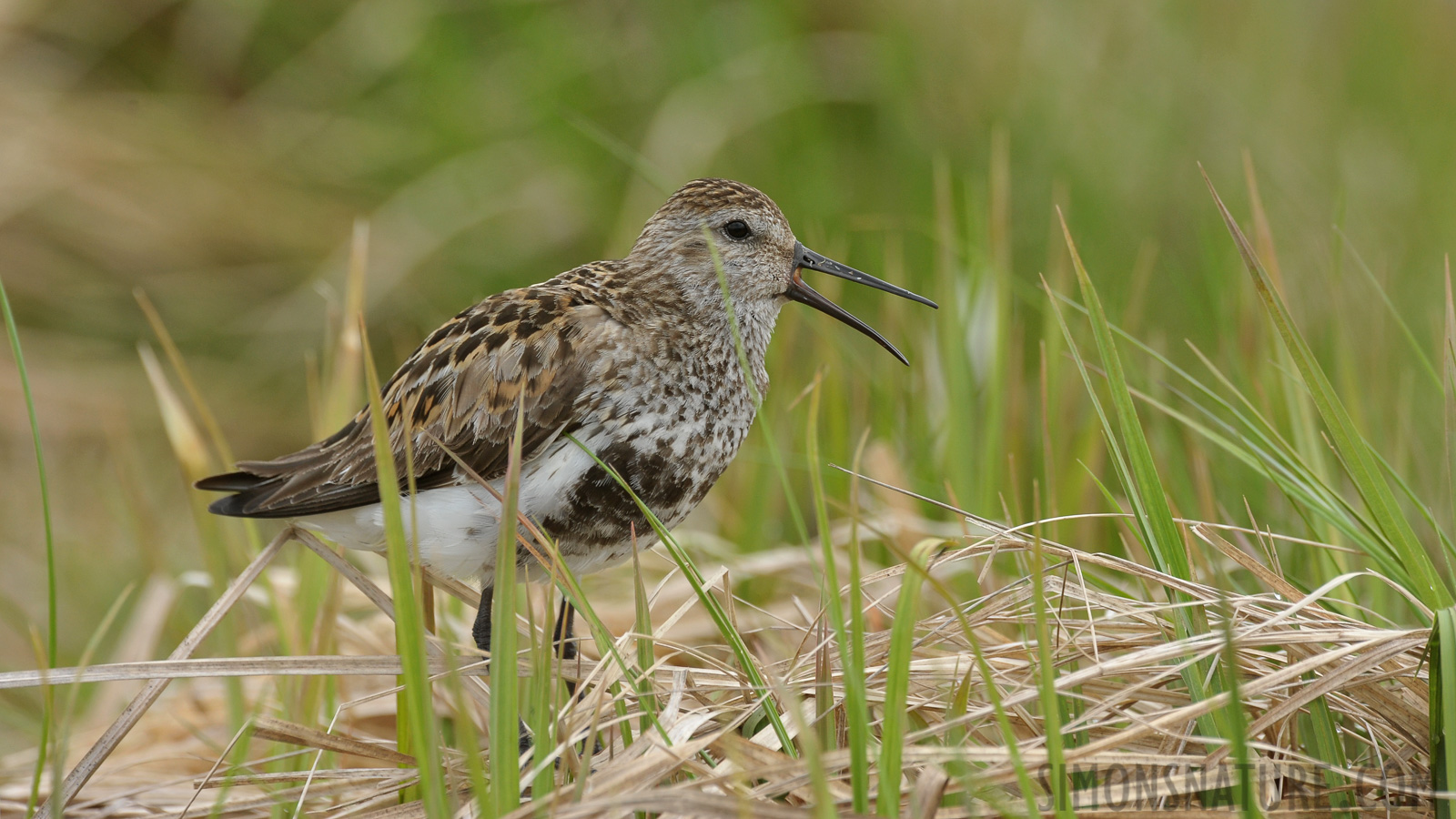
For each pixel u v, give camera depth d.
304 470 8.65
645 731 6.69
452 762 7.04
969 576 9.73
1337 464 9.39
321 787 7.23
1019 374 11.34
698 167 15.45
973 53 16.33
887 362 12.00
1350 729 6.96
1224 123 16.20
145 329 15.64
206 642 10.39
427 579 8.50
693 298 8.84
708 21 16.73
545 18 16.89
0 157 15.79
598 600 10.63
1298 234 13.97
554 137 16.09
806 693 7.01
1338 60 17.95
